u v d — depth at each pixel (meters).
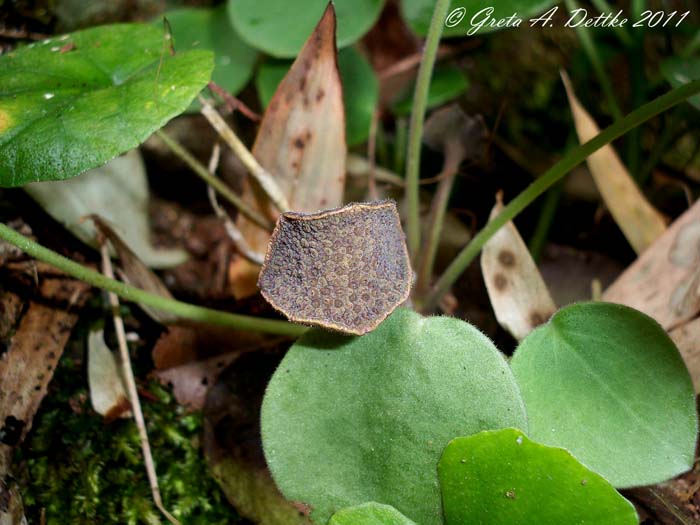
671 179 0.24
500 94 0.28
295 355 0.16
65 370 0.19
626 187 0.20
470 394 0.15
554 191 0.23
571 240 0.24
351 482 0.16
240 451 0.18
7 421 0.18
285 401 0.16
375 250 0.15
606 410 0.16
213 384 0.19
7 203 0.20
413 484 0.15
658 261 0.18
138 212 0.21
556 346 0.16
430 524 0.15
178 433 0.19
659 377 0.16
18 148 0.16
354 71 0.23
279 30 0.21
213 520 0.18
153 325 0.20
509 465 0.15
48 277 0.19
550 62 0.29
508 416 0.15
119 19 0.25
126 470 0.18
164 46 0.18
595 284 0.19
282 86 0.19
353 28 0.21
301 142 0.19
